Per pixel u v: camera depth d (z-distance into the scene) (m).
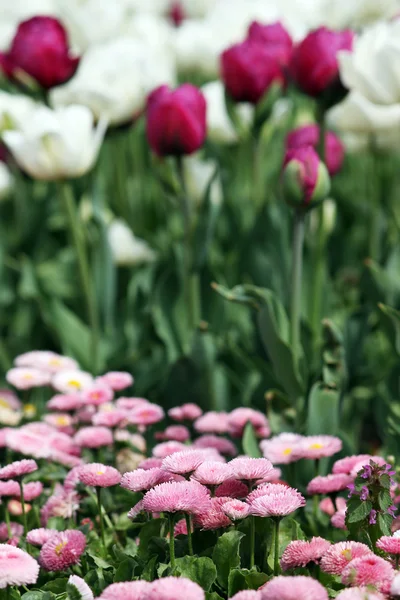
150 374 3.67
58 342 4.24
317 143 3.29
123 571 1.94
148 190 5.38
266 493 1.94
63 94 3.73
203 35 5.38
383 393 3.17
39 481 2.59
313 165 2.71
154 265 4.09
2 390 3.46
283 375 2.90
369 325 3.61
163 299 3.76
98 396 2.79
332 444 2.35
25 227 4.84
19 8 6.33
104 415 2.63
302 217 2.86
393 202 5.32
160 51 5.21
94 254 3.93
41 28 3.51
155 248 4.63
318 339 3.62
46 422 2.96
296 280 2.95
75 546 2.02
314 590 1.57
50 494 2.56
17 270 4.44
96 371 3.79
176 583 1.62
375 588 1.68
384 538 1.85
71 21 4.91
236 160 5.45
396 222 4.29
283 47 3.67
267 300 2.85
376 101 3.10
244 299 2.88
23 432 2.55
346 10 5.20
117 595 1.66
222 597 1.92
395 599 1.66
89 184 3.90
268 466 2.00
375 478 1.95
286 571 1.89
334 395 2.75
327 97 3.15
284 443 2.42
